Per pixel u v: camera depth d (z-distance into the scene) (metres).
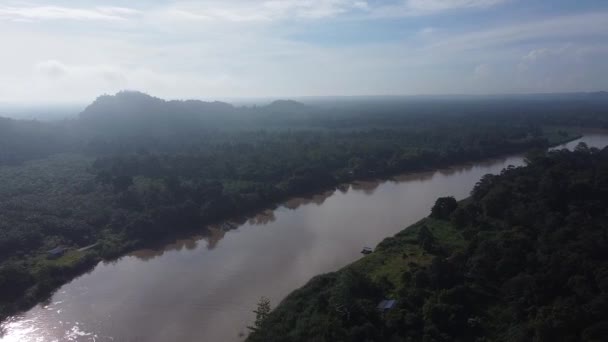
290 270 75.75
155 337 57.28
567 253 62.00
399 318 52.75
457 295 56.38
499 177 111.44
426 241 77.38
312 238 90.69
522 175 109.62
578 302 52.16
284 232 95.06
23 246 82.12
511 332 50.25
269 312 60.00
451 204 95.19
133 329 59.34
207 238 93.38
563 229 71.31
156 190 111.12
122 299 67.69
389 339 50.66
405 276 64.69
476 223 86.62
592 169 112.81
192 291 69.38
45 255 81.12
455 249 76.00
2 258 78.06
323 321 53.09
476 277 62.78
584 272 56.75
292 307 59.53
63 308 65.62
